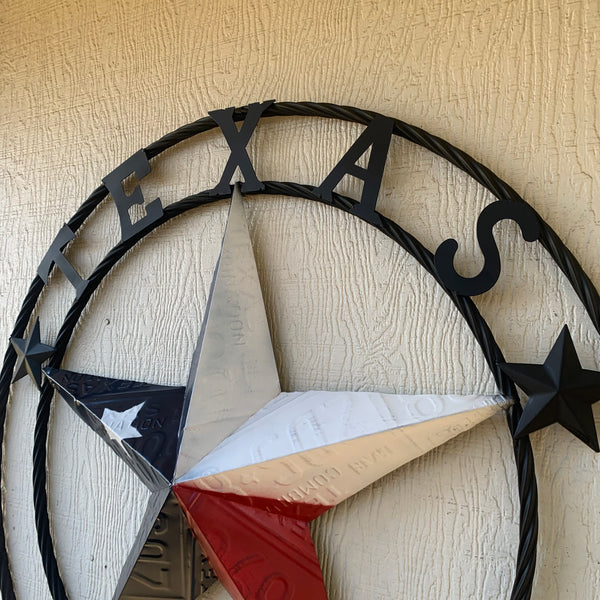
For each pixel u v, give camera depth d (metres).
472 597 0.56
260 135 0.69
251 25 0.72
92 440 0.78
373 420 0.57
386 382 0.61
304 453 0.58
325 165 0.66
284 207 0.67
